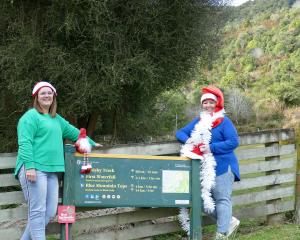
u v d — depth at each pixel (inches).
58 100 330.0
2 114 375.2
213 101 193.3
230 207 190.7
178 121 652.7
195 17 358.9
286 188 242.7
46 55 314.5
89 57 329.1
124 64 325.7
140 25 335.0
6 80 337.4
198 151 189.0
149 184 183.2
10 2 320.5
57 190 165.9
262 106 1034.1
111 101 336.5
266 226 234.8
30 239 164.9
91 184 175.6
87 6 311.1
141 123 488.1
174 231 208.2
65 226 172.2
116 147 191.5
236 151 223.6
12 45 319.6
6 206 218.1
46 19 327.0
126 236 197.5
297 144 240.5
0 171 205.6
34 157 158.6
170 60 357.1
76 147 173.6
